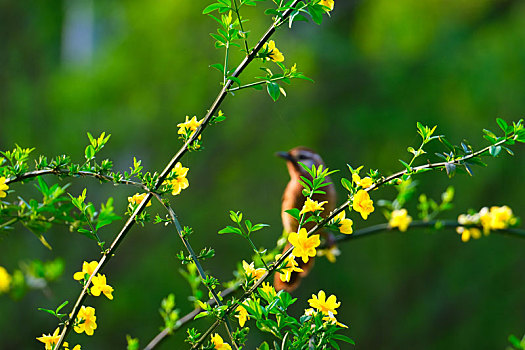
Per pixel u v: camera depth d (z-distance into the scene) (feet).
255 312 8.95
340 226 8.96
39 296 39.29
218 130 47.85
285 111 48.06
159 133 47.52
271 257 12.41
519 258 48.34
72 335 40.55
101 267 9.25
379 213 47.73
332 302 9.20
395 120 46.42
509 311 48.34
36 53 49.39
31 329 38.88
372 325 48.39
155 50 47.44
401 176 8.98
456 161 8.73
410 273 48.83
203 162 47.78
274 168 48.24
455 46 46.91
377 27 49.42
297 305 46.19
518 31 45.98
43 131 47.01
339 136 48.39
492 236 48.67
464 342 48.42
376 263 49.06
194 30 47.78
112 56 49.42
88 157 9.40
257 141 48.32
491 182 46.96
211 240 46.34
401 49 48.39
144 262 44.83
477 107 45.83
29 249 41.52
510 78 45.27
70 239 43.52
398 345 47.78
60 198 8.52
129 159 47.42
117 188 46.29
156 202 46.16
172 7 47.73
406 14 48.67
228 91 9.57
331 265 48.11
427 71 46.83
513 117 45.93
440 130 45.55
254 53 9.45
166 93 47.50
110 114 47.80
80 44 55.06
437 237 48.96
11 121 46.52
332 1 9.20
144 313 42.75
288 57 46.91
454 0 48.21
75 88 47.42
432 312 48.34
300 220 9.12
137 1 50.11
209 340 10.39
